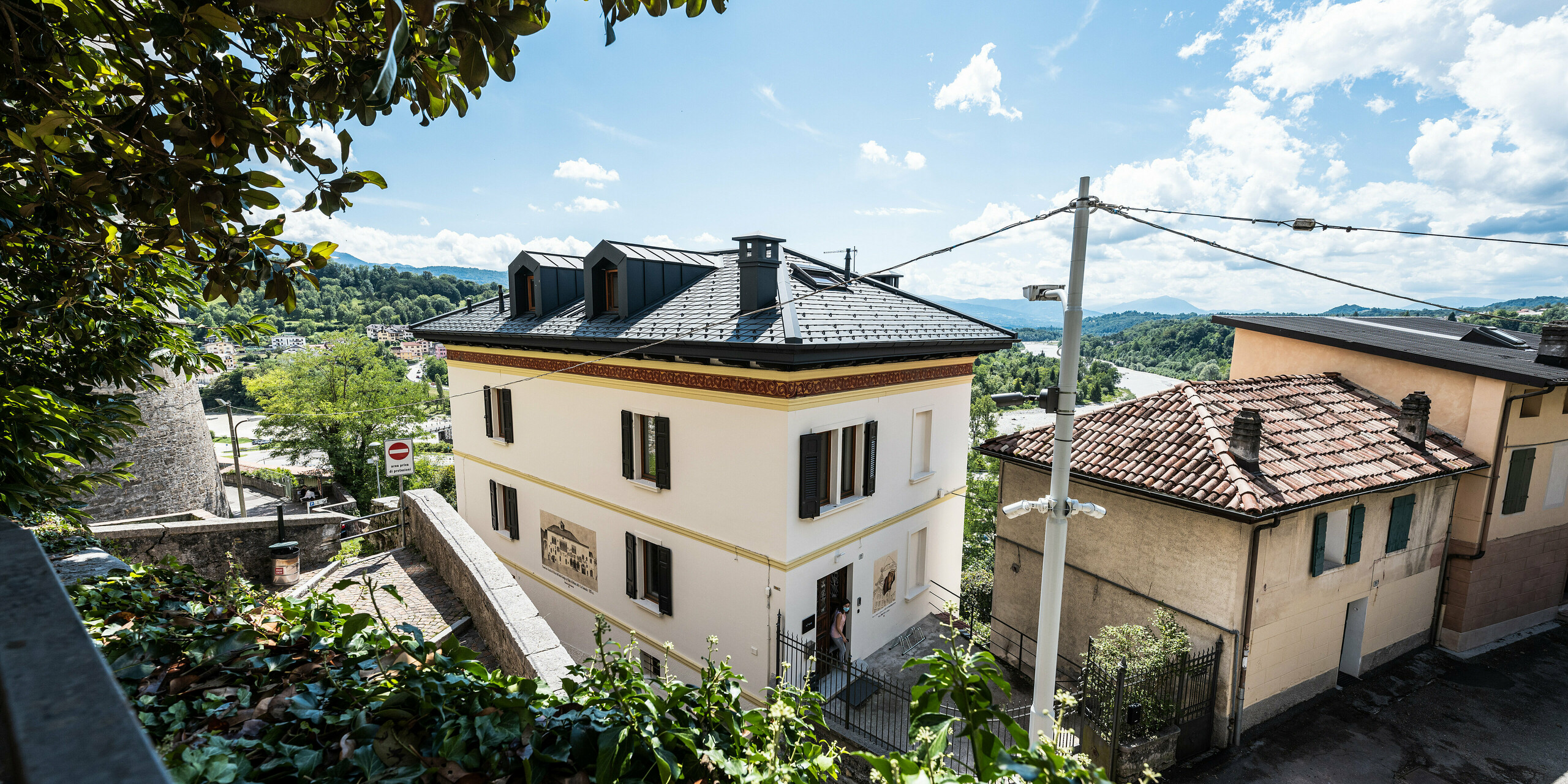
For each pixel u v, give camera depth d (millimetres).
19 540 1568
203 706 2717
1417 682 11773
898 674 12391
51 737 791
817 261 16359
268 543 12578
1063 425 7234
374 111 2863
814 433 11000
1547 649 13016
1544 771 9508
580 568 14609
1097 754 9484
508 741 2527
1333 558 11141
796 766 2590
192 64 2682
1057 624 7402
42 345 5270
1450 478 12562
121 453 16953
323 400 31328
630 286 13398
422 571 11500
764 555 11016
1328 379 14477
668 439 12289
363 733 2438
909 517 13766
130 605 3729
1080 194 7023
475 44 2355
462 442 18109
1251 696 10211
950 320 14273
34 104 2861
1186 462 10641
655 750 2420
